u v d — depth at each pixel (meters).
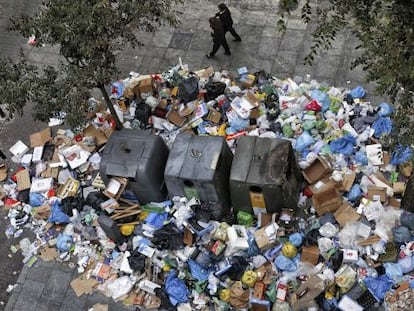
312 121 11.19
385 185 10.41
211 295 9.85
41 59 13.71
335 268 9.69
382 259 9.68
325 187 10.22
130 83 12.59
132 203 10.77
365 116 11.27
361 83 12.07
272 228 9.99
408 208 10.01
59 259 10.76
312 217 10.33
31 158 12.05
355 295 9.41
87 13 9.30
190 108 11.88
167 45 13.48
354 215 10.09
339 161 10.72
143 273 10.24
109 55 10.22
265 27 13.34
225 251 10.08
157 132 11.95
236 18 13.64
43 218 11.23
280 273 9.84
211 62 13.04
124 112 12.23
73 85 9.84
